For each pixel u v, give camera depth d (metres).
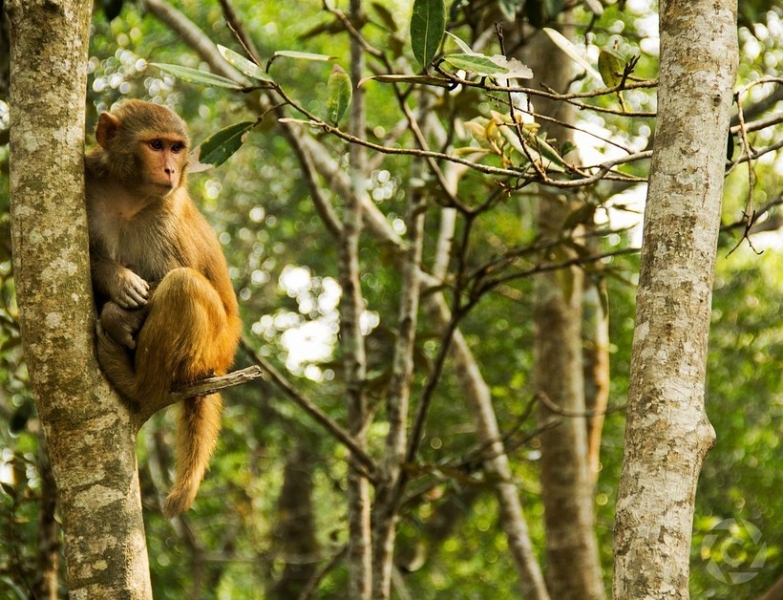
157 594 17.77
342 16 11.54
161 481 21.05
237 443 23.47
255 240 25.31
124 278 7.68
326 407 23.66
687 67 6.20
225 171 25.03
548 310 16.38
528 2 11.31
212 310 7.91
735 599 18.14
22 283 6.39
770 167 16.70
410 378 13.02
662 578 5.26
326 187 24.02
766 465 23.11
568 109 14.84
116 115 8.84
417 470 11.76
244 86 7.48
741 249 27.34
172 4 22.70
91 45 19.84
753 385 24.64
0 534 12.90
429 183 11.42
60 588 13.37
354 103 13.30
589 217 11.23
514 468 24.16
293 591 25.47
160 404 7.32
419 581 24.78
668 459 5.47
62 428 6.40
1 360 13.48
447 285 12.05
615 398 24.64
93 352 6.53
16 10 6.46
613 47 8.70
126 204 8.74
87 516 6.34
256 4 24.59
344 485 26.34
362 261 23.59
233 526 23.89
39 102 6.44
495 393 22.27
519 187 8.18
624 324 24.16
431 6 7.14
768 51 15.26
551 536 16.00
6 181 16.22
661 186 6.04
